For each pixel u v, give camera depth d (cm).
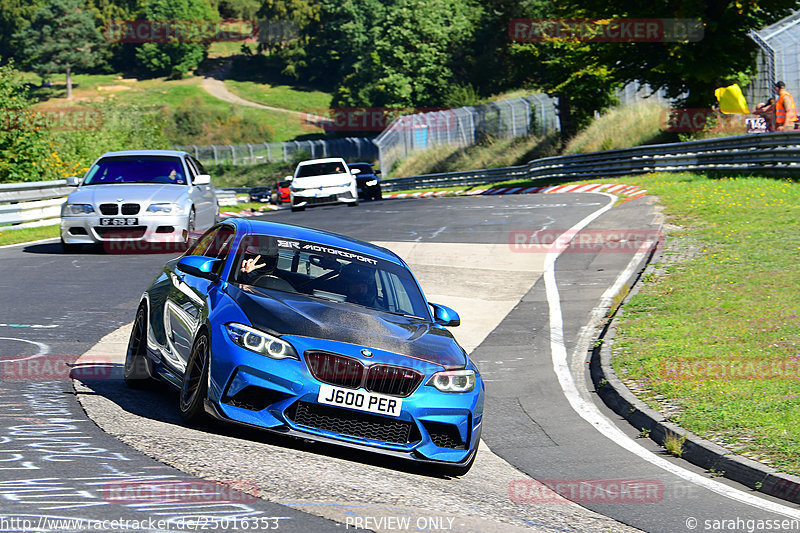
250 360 1486
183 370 1683
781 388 2098
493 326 3184
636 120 11388
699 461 1742
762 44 8838
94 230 4028
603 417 2123
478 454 1786
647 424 1989
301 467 1424
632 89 13162
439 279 4009
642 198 6238
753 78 9300
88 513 1062
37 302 2928
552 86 13388
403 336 1616
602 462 1747
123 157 4409
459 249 4700
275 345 1497
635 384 2275
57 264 3834
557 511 1395
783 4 8900
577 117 13450
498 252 4584
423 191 12406
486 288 3828
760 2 8931
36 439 1405
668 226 4862
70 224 4050
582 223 5406
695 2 8862
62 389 1816
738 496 1538
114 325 2636
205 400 1530
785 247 3841
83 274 3581
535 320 3262
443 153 17375
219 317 1562
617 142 11088
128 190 4109
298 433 1475
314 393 1477
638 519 1387
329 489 1316
